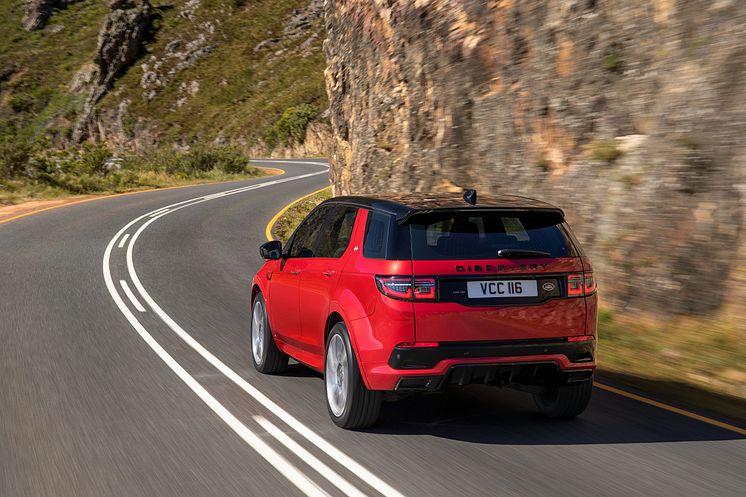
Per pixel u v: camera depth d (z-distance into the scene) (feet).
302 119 224.94
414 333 17.53
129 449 17.42
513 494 14.73
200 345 29.30
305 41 284.82
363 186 62.85
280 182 130.72
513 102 42.04
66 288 41.98
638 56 34.32
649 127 33.06
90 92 286.46
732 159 28.96
